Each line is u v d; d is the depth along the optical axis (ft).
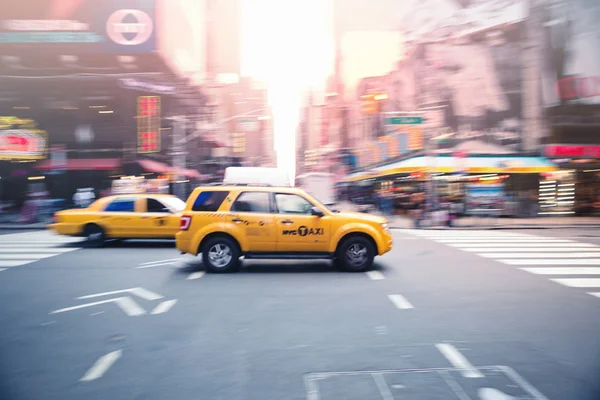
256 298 21.43
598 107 87.56
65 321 17.72
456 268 29.84
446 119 99.71
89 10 99.30
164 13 102.94
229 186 29.27
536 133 91.25
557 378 11.89
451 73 102.27
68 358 13.69
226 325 17.03
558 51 89.51
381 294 22.18
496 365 12.82
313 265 31.19
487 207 84.28
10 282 25.52
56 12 98.58
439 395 10.90
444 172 83.76
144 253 37.83
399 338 15.35
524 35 94.73
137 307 19.84
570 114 88.28
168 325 17.07
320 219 28.22
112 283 25.16
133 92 102.32
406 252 38.06
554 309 19.22
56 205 79.10
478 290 23.07
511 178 87.15
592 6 87.30
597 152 86.89
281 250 28.27
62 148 99.19
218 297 21.67
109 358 13.65
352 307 19.65
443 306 19.77
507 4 97.04
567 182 87.40
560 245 43.39
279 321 17.53
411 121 61.57
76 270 29.43
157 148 102.89
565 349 14.16
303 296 21.81
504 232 59.16
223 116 185.16
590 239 49.49
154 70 105.70
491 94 97.14
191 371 12.59
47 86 99.60
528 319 17.63
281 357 13.62
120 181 90.07
